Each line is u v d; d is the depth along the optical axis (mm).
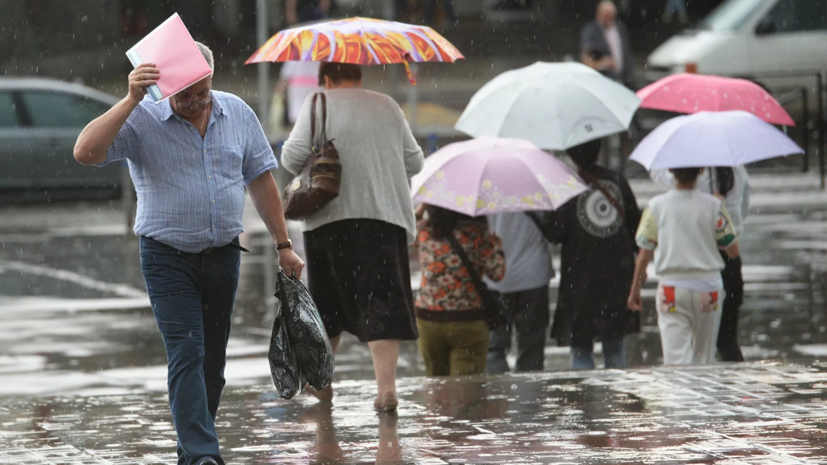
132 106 13711
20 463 15727
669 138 22875
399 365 27469
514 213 23672
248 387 21672
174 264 14414
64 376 25203
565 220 23422
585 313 23453
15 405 19922
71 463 15727
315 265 19438
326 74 19906
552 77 25000
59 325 30875
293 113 55750
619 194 23625
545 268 23844
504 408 18734
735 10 67938
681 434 16688
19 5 95438
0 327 30562
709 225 22516
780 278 35438
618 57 62438
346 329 19797
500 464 15281
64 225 50781
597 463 15188
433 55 19562
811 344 27641
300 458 15914
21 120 57062
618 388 20031
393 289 19000
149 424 18312
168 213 14297
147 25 103625
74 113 57812
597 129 24062
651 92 25969
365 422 18078
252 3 107000
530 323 23875
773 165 58312
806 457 15328
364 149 19062
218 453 13984
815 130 62406
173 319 14312
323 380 15742
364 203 18969
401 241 19422
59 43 97438
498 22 113188
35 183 56969
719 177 24062
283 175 52219
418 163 19797
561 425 17453
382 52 19250
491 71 94312
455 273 22172
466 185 21969
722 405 18562
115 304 33812
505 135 24391
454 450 16109
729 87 25703
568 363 27328
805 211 48406
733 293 24484
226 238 14578
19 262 41219
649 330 30266
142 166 14344
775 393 19422
